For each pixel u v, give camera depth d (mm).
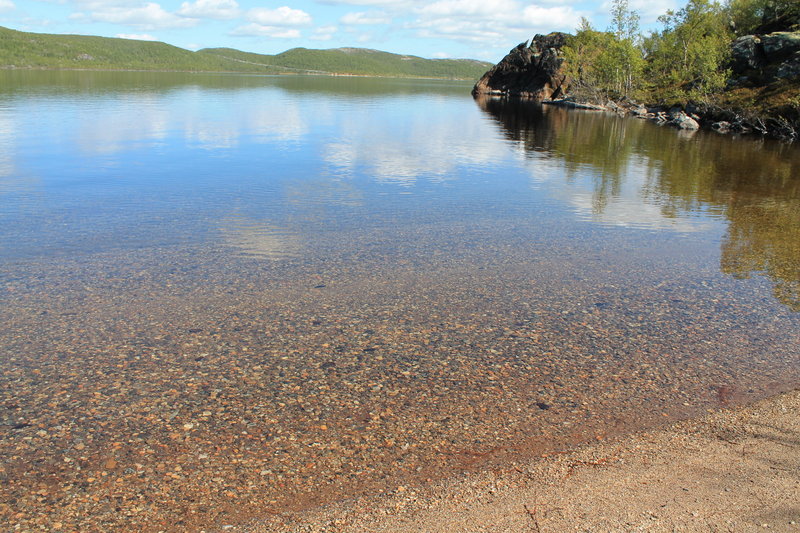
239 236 13836
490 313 9547
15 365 7500
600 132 42750
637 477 5398
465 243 13812
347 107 64500
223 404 6680
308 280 10945
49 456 5680
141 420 6328
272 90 103125
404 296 10227
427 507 4973
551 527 4672
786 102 45031
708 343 8602
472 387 7168
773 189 21625
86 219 15000
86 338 8336
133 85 100312
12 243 12828
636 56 70188
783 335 8945
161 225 14633
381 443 5977
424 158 28094
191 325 8828
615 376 7531
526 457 5762
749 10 73438
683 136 40906
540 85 92938
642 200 19391
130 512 4938
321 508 4984
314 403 6730
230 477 5410
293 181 21016
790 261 12844
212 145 30094
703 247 13844
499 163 27172
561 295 10469
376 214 16531
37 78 114250
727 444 6000
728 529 4660
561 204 18594
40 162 23266
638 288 10922
